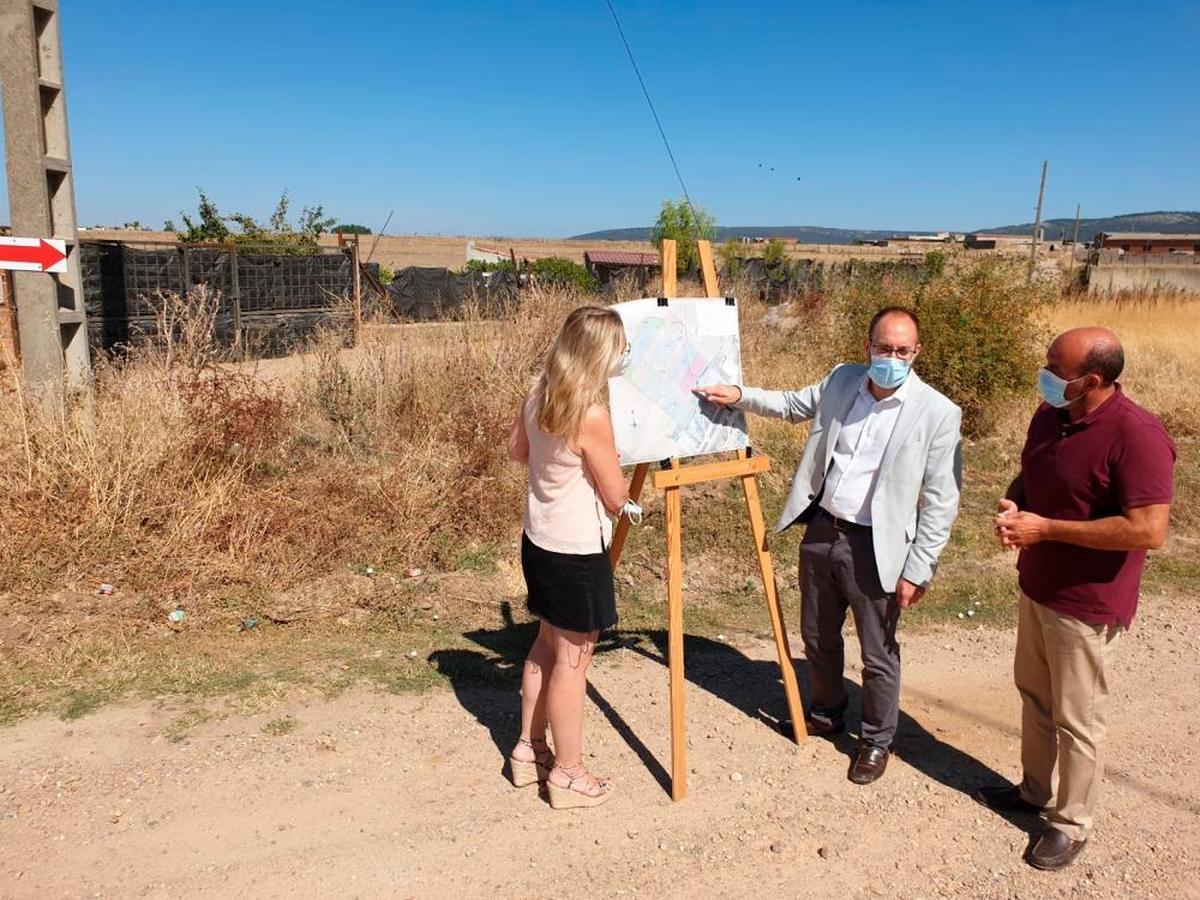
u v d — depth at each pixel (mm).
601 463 3154
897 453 3541
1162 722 4367
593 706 4328
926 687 4711
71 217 6375
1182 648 5250
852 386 3744
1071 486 3072
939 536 3531
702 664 4871
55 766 3504
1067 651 3154
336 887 2967
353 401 8133
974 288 10195
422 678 4445
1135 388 11680
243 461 6426
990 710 4469
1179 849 3375
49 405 5812
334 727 3936
